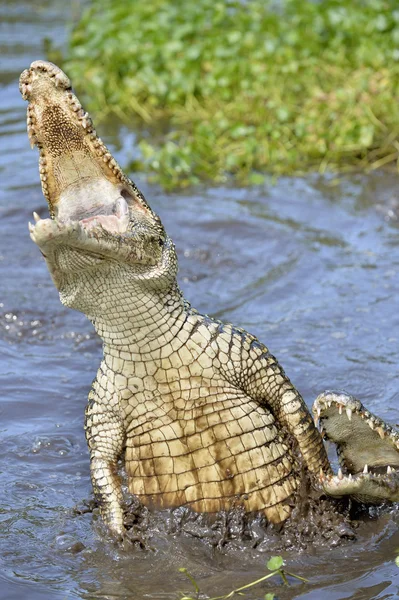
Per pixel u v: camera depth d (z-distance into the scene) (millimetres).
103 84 46156
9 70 51594
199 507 18125
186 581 17188
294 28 45969
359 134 38531
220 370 18031
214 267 30672
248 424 18109
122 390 17969
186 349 17797
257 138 39469
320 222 33719
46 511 19375
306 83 42719
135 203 17906
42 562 17781
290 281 29578
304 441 18641
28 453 21531
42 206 35438
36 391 24156
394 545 18141
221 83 42406
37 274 30750
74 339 26969
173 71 44594
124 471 18562
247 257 31250
